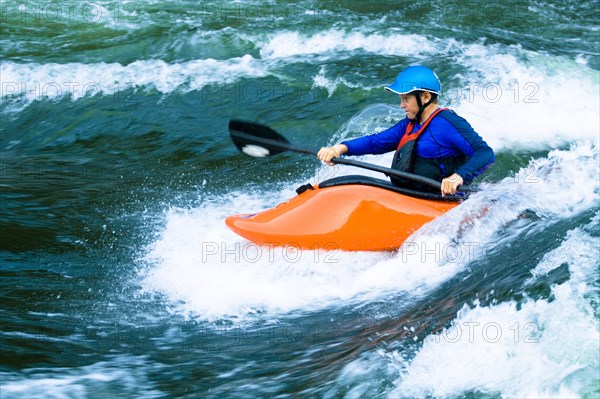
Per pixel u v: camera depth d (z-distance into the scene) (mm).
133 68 16922
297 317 7945
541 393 5449
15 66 17078
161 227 10281
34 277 8812
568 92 14227
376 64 16203
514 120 13023
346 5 21047
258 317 7996
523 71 15250
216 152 13359
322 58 16797
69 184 11992
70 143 14227
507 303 6629
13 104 15688
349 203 8570
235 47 17625
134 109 15219
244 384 6453
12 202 11039
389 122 13656
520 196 9008
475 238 8625
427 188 8938
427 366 6113
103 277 8867
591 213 8328
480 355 6023
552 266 7113
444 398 5672
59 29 19297
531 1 21641
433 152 8797
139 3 21078
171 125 14523
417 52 16906
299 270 8531
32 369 6715
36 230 10094
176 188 11812
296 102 14961
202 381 6574
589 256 7121
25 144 14336
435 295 7805
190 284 8680
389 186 8711
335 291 8359
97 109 15289
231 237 9664
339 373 6293
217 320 7961
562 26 19562
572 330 5957
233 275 8727
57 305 8172
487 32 18609
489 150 8594
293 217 8641
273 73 16234
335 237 8453
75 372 6715
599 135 12453
